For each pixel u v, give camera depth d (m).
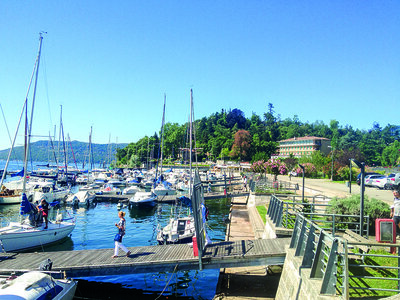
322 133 166.75
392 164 101.12
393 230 10.05
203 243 13.78
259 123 188.38
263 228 20.78
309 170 57.28
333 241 7.91
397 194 11.41
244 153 129.38
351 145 113.00
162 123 49.06
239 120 180.50
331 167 51.66
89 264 13.03
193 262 12.88
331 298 7.42
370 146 116.94
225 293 12.16
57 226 21.48
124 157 158.38
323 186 37.59
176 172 81.56
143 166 125.44
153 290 14.29
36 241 19.61
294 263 10.16
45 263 11.99
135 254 14.16
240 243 14.42
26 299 9.47
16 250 18.62
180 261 12.95
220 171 89.56
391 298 6.66
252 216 26.19
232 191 43.72
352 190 32.12
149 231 26.41
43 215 20.33
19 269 12.45
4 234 17.95
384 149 109.88
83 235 24.77
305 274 8.89
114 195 44.56
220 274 14.12
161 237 20.22
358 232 13.16
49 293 10.48
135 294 13.83
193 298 13.45
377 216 13.12
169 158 138.62
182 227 21.55
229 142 143.25
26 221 20.66
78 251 15.19
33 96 24.61
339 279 8.96
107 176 79.31
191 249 14.73
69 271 12.78
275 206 17.52
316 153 63.25
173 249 14.87
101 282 15.17
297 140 122.25
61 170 76.56
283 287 10.94
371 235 12.80
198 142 155.88
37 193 36.62
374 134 146.38
